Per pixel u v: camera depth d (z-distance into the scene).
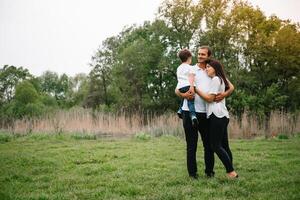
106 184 6.75
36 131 18.88
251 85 43.56
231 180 6.55
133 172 7.82
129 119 20.16
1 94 85.69
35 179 7.46
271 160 9.09
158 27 47.62
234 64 44.78
